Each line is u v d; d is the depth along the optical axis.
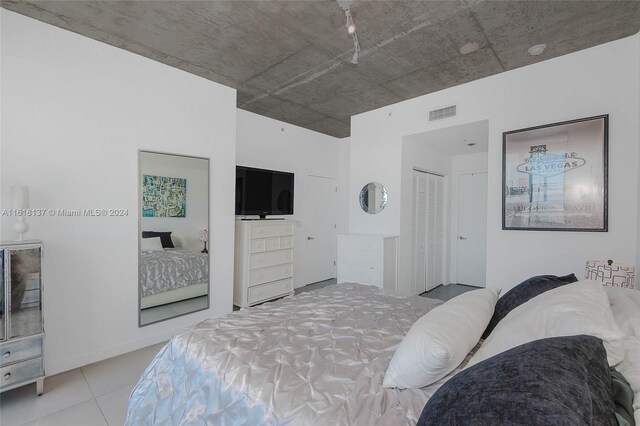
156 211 2.91
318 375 1.15
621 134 2.54
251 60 3.01
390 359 1.28
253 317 1.75
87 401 2.01
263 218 4.41
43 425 1.78
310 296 2.20
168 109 3.00
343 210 5.91
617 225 2.54
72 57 2.43
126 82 2.72
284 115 4.62
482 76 3.31
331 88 3.66
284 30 2.54
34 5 2.16
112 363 2.52
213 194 3.36
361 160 4.50
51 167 2.33
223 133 3.45
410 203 4.33
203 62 3.04
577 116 2.76
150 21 2.40
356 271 4.04
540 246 2.92
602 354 0.80
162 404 1.36
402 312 1.86
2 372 1.94
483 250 5.23
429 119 3.80
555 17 2.34
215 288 3.39
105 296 2.60
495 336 1.15
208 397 1.19
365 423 0.91
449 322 1.15
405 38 2.64
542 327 1.01
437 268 5.28
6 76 2.15
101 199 2.58
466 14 2.33
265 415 0.99
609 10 2.24
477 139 4.23
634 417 0.72
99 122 2.56
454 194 5.52
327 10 2.30
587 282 1.21
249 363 1.23
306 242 5.32
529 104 3.03
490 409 0.61
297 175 5.14
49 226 2.32
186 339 1.49
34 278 2.11
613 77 2.59
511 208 3.07
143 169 2.82
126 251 2.72
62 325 2.38
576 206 2.71
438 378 1.07
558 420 0.54
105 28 2.46
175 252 3.06
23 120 2.21
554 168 2.83
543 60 2.95
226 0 2.19
